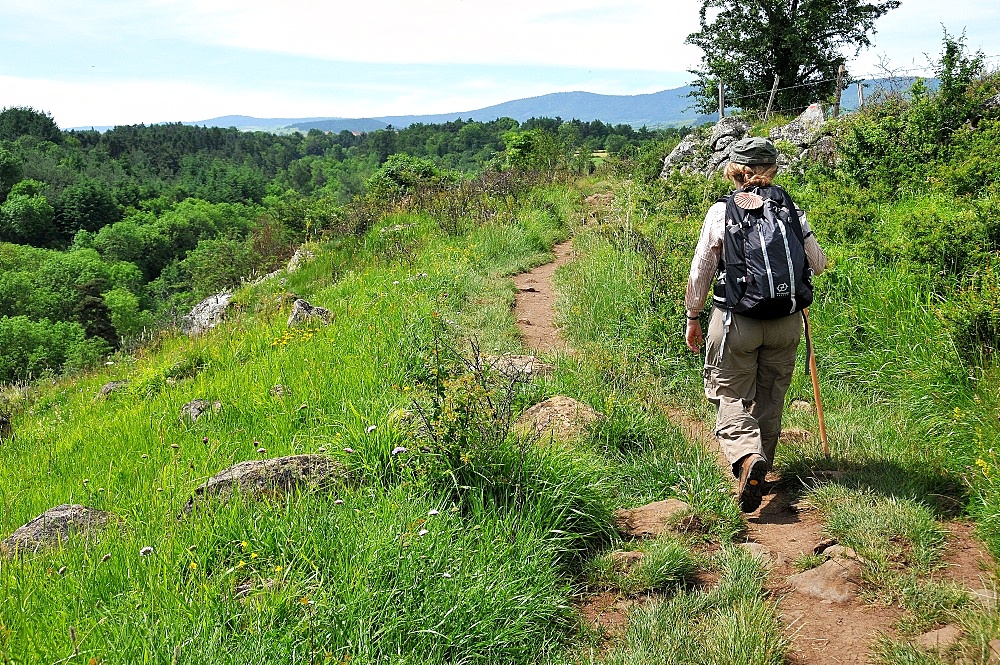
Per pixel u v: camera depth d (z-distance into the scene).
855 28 32.88
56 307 79.44
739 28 33.31
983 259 6.14
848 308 6.37
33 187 146.00
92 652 2.69
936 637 2.88
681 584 3.51
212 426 6.32
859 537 3.59
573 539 3.85
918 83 12.48
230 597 2.96
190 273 103.81
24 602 3.18
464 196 18.66
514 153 32.09
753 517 4.14
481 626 2.97
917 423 4.88
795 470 4.47
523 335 8.30
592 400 5.72
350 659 2.65
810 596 3.30
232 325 12.00
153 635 2.70
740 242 4.00
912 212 8.23
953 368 4.96
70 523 4.23
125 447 6.49
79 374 15.88
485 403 4.48
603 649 3.06
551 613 3.19
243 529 3.50
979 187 9.85
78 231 136.38
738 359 4.17
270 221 31.67
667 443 5.11
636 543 3.87
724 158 19.75
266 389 6.84
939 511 3.89
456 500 3.90
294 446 5.21
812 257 4.16
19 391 14.91
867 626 3.05
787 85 33.31
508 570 3.34
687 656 2.86
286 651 2.65
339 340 8.20
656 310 7.32
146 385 9.48
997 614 2.85
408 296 9.84
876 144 11.70
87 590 3.23
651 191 15.31
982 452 4.01
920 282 6.23
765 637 2.91
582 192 22.11
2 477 6.78
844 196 10.68
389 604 2.96
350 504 3.72
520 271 12.27
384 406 5.00
